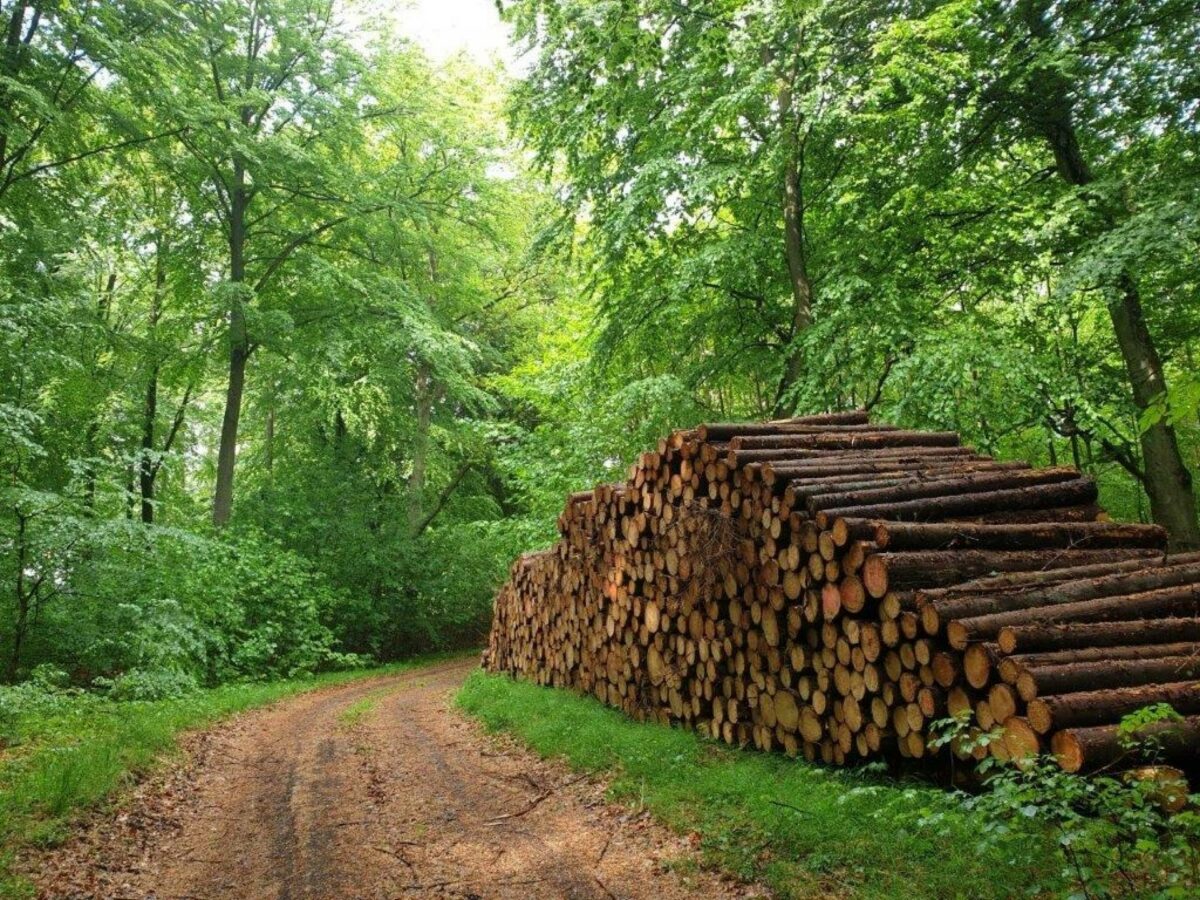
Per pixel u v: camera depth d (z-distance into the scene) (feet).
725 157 46.16
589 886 14.49
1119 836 12.80
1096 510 22.53
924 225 43.37
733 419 55.26
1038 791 12.67
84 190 57.21
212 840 18.17
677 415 50.72
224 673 50.85
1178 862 10.35
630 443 51.78
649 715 29.19
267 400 78.43
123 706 33.01
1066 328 51.67
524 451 67.87
